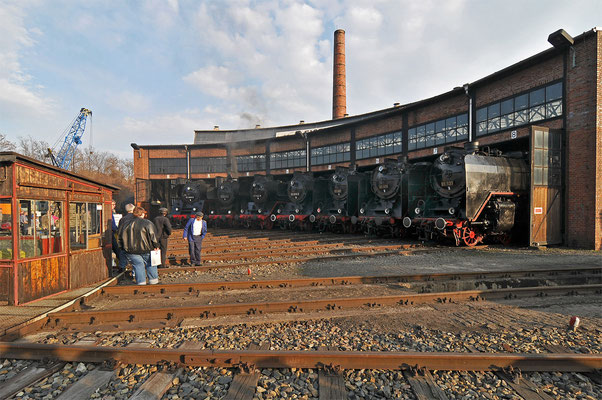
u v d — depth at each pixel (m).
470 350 3.76
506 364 3.28
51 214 5.77
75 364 3.42
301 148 27.48
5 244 5.26
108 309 5.38
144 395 2.82
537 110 13.71
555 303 5.59
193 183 23.52
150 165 32.16
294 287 6.53
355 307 5.33
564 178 12.97
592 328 4.47
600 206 12.02
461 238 12.41
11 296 5.00
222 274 7.78
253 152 30.30
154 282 6.74
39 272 5.37
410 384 3.01
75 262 6.13
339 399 2.79
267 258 9.79
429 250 11.37
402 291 6.26
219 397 2.86
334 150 25.02
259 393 2.88
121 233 6.45
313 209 18.22
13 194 4.93
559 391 2.99
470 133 16.22
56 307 4.94
